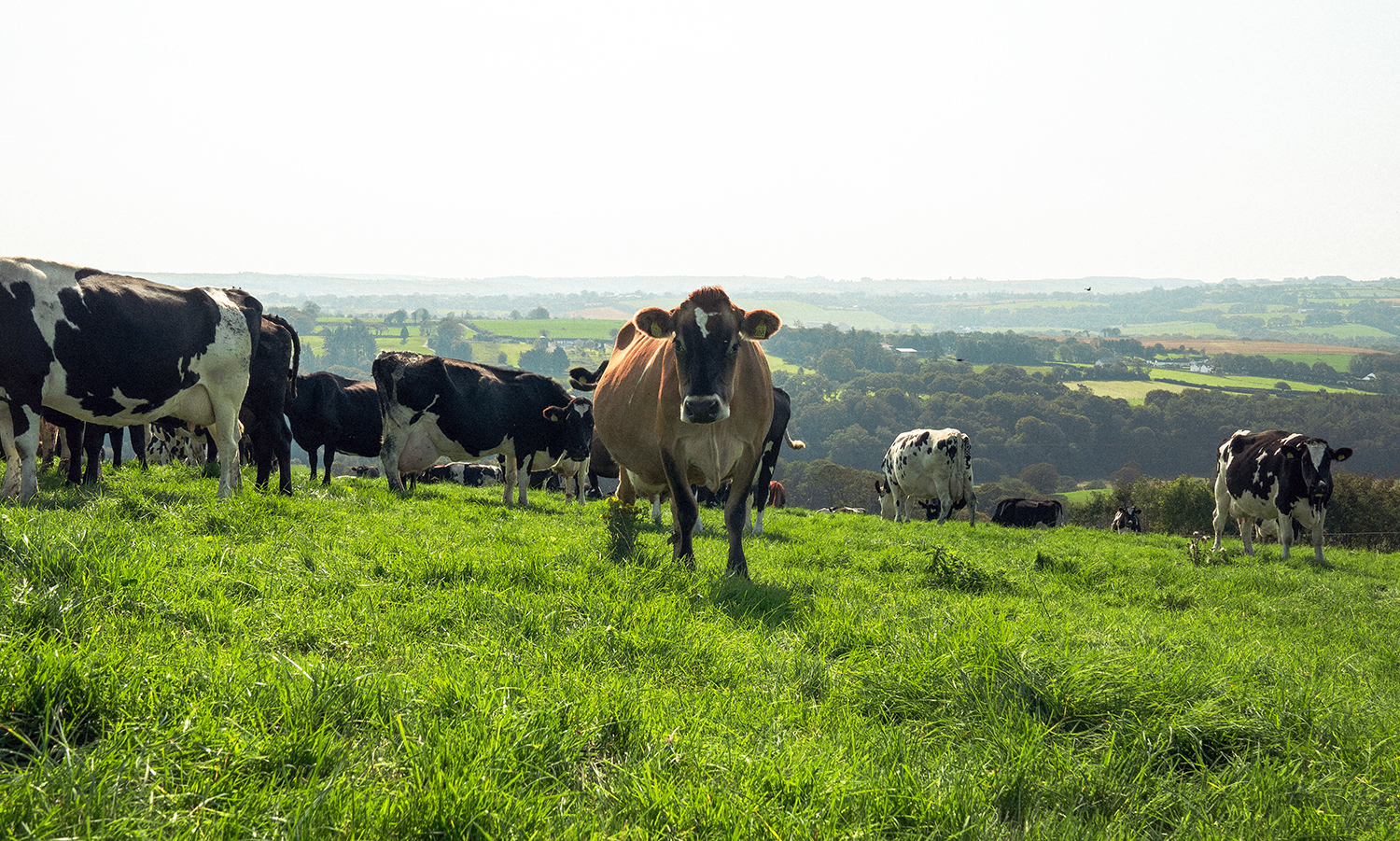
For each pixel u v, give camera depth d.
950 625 5.20
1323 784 3.46
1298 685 4.82
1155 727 3.83
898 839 2.89
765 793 3.02
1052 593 9.27
